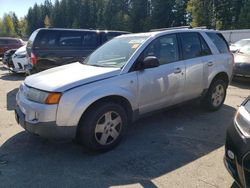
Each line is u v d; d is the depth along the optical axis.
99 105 4.09
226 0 55.00
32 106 3.90
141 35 5.07
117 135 4.34
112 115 4.22
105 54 5.02
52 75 4.29
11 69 11.96
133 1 67.25
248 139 2.84
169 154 4.17
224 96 6.27
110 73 4.23
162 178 3.54
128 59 4.49
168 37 5.09
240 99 7.34
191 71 5.30
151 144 4.51
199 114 5.94
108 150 4.27
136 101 4.50
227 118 5.72
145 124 5.38
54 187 3.37
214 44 5.96
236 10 54.88
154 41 4.82
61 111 3.78
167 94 4.95
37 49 8.46
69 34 8.91
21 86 4.46
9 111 6.39
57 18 88.31
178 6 62.31
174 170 3.73
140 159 4.03
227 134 3.21
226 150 3.16
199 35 5.71
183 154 4.17
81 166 3.84
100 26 73.69
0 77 11.80
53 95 3.77
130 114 4.53
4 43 22.31
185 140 4.66
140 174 3.64
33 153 4.22
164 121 5.54
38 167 3.82
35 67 8.48
